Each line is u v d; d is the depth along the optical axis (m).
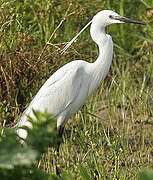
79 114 14.12
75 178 10.04
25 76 13.41
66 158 11.38
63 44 13.70
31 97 13.07
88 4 16.78
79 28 16.98
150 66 16.36
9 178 5.36
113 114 14.68
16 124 11.72
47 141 5.38
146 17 17.45
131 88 15.78
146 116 14.36
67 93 11.55
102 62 11.80
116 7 18.64
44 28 15.22
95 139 11.93
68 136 13.45
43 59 13.22
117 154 10.63
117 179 10.02
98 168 10.27
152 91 15.73
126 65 17.73
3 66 13.10
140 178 6.08
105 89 16.86
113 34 18.89
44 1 15.74
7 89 12.59
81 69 11.68
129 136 13.41
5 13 14.16
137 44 18.58
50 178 5.74
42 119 5.36
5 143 5.43
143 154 12.12
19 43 13.14
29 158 5.00
